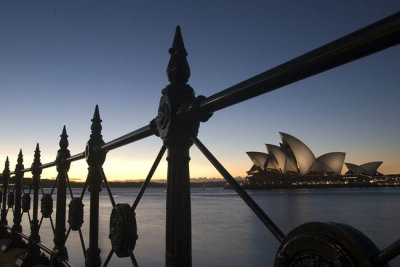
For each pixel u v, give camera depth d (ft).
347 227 2.20
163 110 4.28
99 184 6.79
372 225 131.03
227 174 3.52
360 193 595.47
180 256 3.91
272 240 89.20
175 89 4.21
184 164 4.14
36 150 12.56
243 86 3.02
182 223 3.99
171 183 4.09
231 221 147.02
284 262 2.45
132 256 4.89
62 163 9.49
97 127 6.96
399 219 153.89
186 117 3.95
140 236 92.43
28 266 11.65
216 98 3.39
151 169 4.90
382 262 1.97
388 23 1.91
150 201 383.86
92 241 6.63
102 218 155.43
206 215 181.88
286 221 147.54
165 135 4.17
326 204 284.61
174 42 4.58
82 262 55.36
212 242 87.15
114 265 56.18
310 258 2.27
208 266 59.77
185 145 4.17
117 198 416.67
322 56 2.31
